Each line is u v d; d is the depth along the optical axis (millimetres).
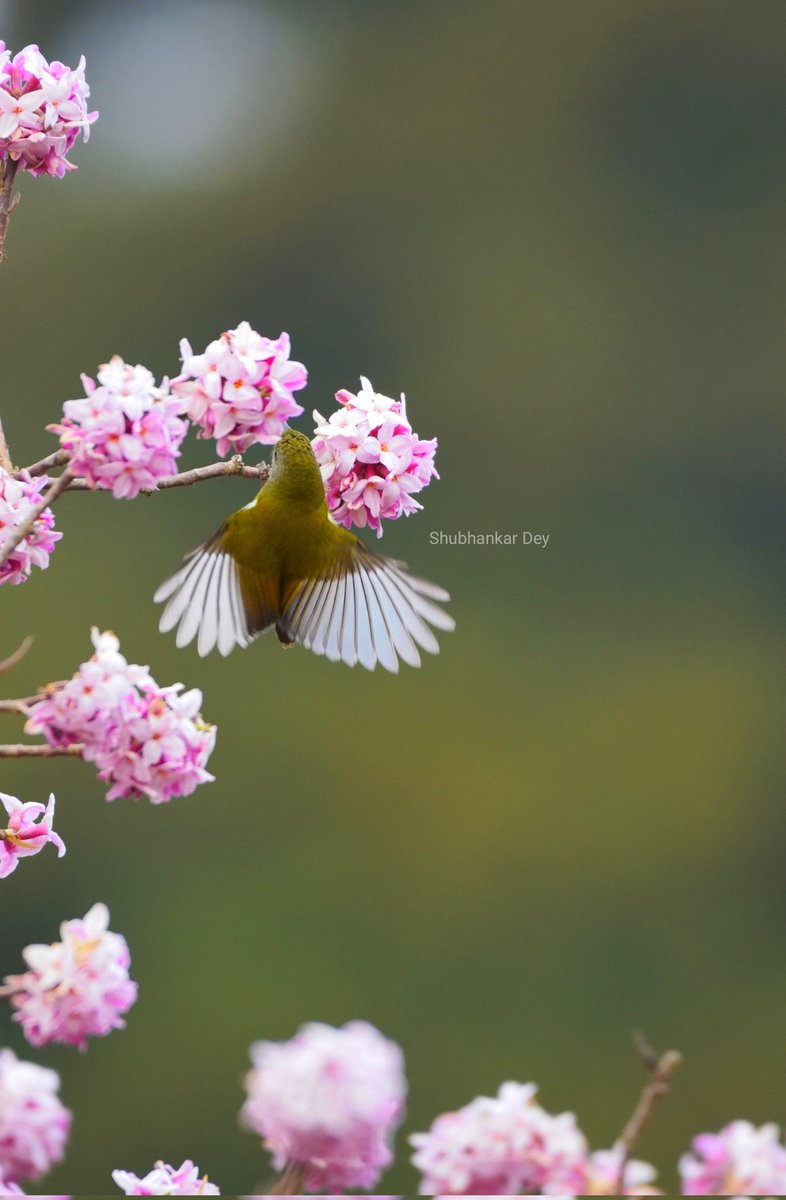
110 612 33500
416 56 51656
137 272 44562
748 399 43062
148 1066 26547
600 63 49719
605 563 38719
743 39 49156
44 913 27922
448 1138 3918
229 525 5664
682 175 47938
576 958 30578
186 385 4898
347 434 5730
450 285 45250
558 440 41594
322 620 5656
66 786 28688
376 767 32844
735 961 30984
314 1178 3828
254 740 32875
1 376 41750
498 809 32531
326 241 46125
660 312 44812
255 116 50531
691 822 32969
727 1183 3885
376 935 30266
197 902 29500
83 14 50969
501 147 48188
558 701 35250
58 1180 21953
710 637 37250
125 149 48812
